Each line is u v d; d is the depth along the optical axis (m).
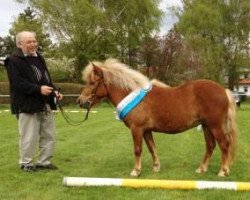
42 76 6.11
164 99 5.57
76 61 29.94
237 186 4.93
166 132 5.66
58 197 4.77
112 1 30.12
